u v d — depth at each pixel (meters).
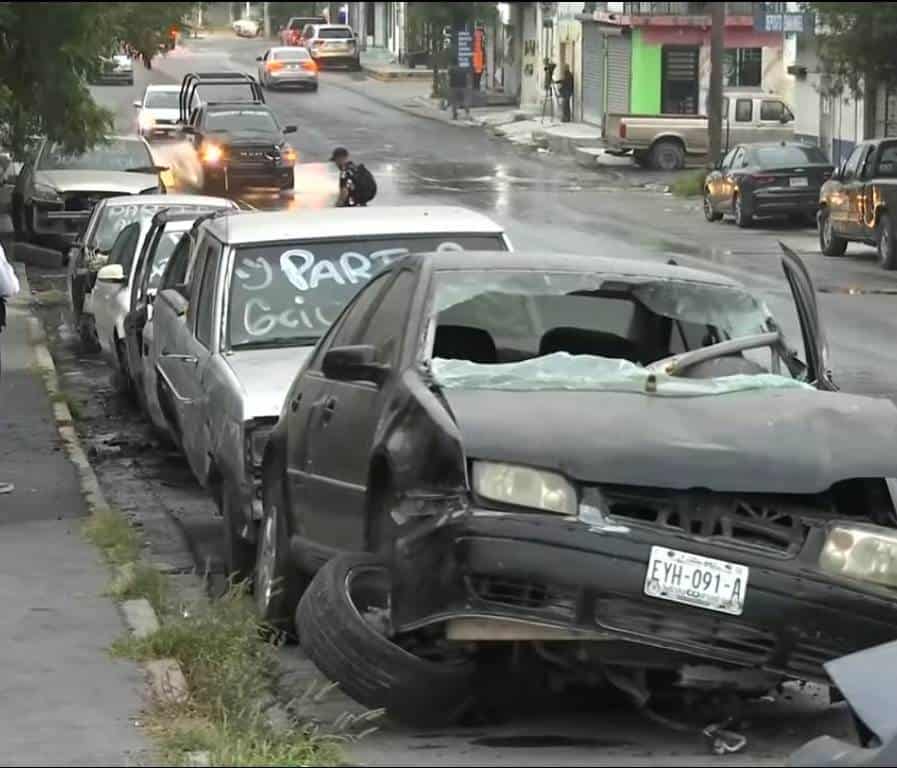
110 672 10.12
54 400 21.98
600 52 71.75
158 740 8.67
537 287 10.87
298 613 9.34
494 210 51.44
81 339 27.70
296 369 13.16
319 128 61.94
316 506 10.91
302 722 9.48
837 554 9.00
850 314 30.20
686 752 8.74
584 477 8.82
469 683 8.98
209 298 14.60
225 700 9.47
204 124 54.12
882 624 8.91
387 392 9.95
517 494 8.79
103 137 31.08
